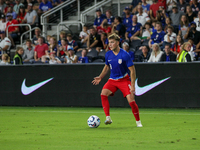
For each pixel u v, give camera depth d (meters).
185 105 38.19
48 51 54.06
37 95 43.78
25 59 58.06
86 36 59.94
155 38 50.69
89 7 69.31
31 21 69.88
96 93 41.34
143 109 39.16
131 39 54.31
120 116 33.22
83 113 36.44
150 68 39.44
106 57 25.27
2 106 44.97
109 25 58.81
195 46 48.56
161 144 17.88
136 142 18.55
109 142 18.59
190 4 56.81
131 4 64.00
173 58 43.22
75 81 42.19
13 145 17.95
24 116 33.94
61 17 67.00
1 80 45.03
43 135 21.48
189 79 37.97
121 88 25.05
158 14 55.22
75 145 17.80
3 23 70.56
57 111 38.59
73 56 49.25
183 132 22.28
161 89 39.09
